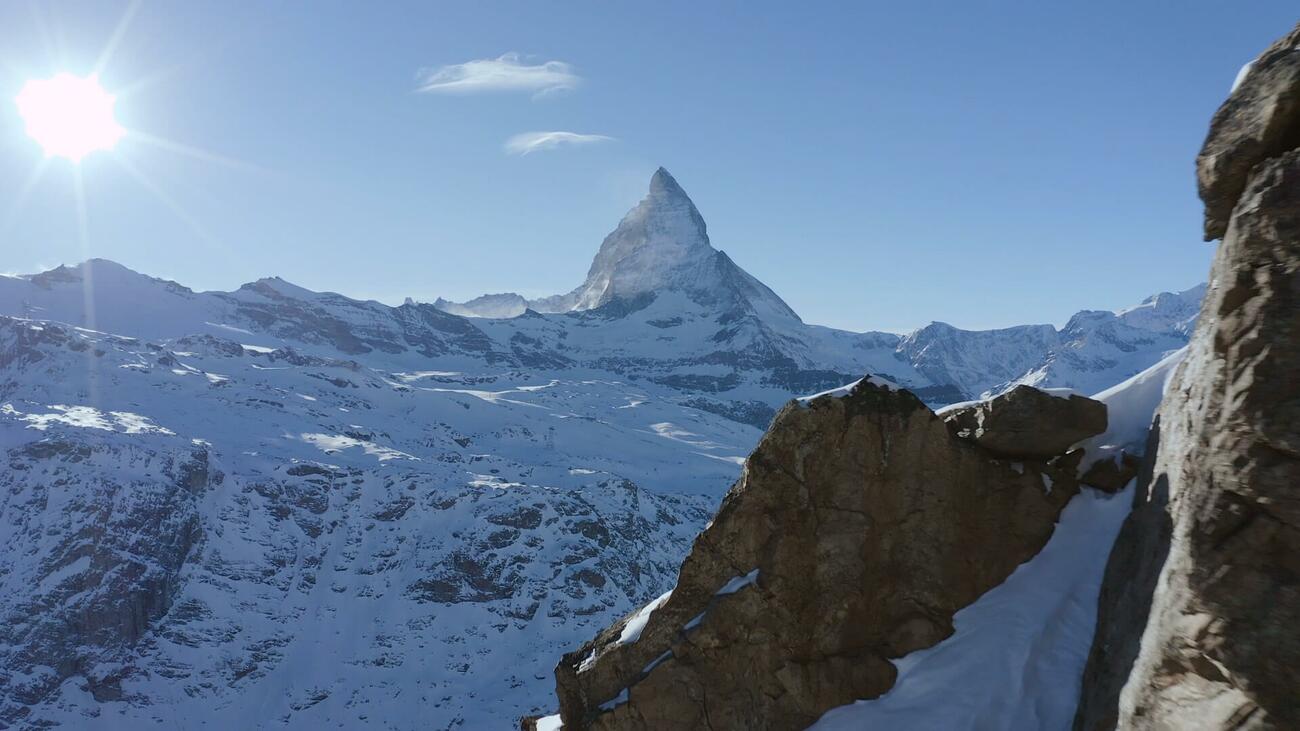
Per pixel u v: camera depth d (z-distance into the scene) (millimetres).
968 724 19328
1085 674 18938
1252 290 14109
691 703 21516
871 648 21078
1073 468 22031
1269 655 12906
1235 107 16109
